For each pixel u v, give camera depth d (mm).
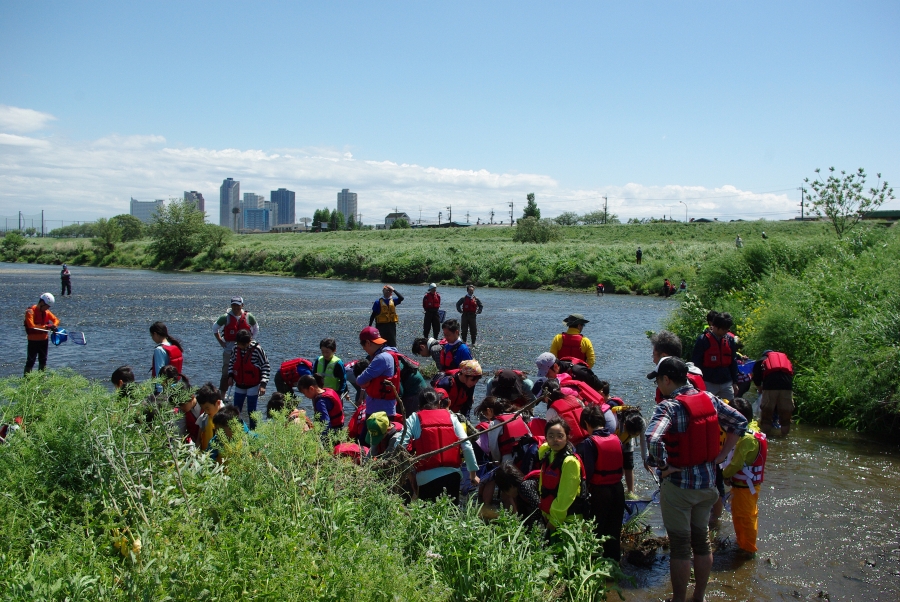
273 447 4801
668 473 5176
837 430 10688
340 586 3691
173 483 4742
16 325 23141
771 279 18016
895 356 10344
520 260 53156
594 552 5191
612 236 95375
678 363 5336
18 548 3994
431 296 20031
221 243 78375
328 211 182375
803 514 7156
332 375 9047
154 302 33375
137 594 3457
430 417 6277
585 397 7008
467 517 5102
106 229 87250
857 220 23281
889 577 5785
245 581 3590
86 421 4711
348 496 4906
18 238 95062
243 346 9836
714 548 6441
